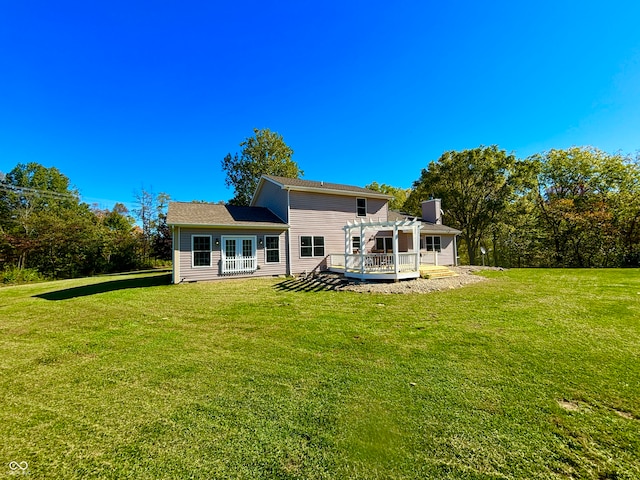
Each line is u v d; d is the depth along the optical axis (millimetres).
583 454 2113
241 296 9141
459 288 9859
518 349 4273
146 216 31203
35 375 3855
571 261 20422
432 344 4625
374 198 17438
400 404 2898
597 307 6711
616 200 19234
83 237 22094
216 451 2279
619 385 3129
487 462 2062
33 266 20344
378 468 2041
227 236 12984
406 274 11180
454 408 2791
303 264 14859
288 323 6117
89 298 9312
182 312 7227
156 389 3385
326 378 3561
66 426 2680
